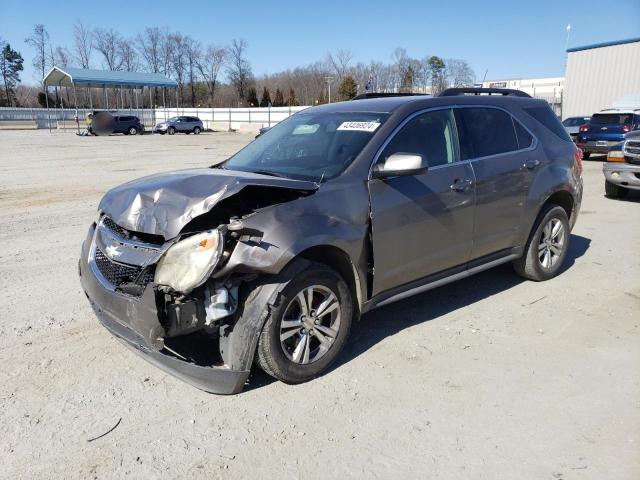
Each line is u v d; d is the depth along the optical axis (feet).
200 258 10.09
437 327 14.88
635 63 97.40
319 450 9.71
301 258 11.41
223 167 15.38
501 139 16.35
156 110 196.24
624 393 11.50
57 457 9.49
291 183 11.60
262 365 11.32
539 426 10.36
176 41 284.82
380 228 12.72
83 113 172.96
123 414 10.76
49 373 12.26
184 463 9.37
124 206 11.69
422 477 9.01
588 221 28.96
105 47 278.26
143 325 10.38
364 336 14.34
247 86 284.41
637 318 15.44
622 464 9.25
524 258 17.97
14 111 173.37
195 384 10.78
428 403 11.18
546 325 14.99
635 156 34.22
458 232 14.69
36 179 46.32
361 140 13.39
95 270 11.93
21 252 22.18
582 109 106.42
